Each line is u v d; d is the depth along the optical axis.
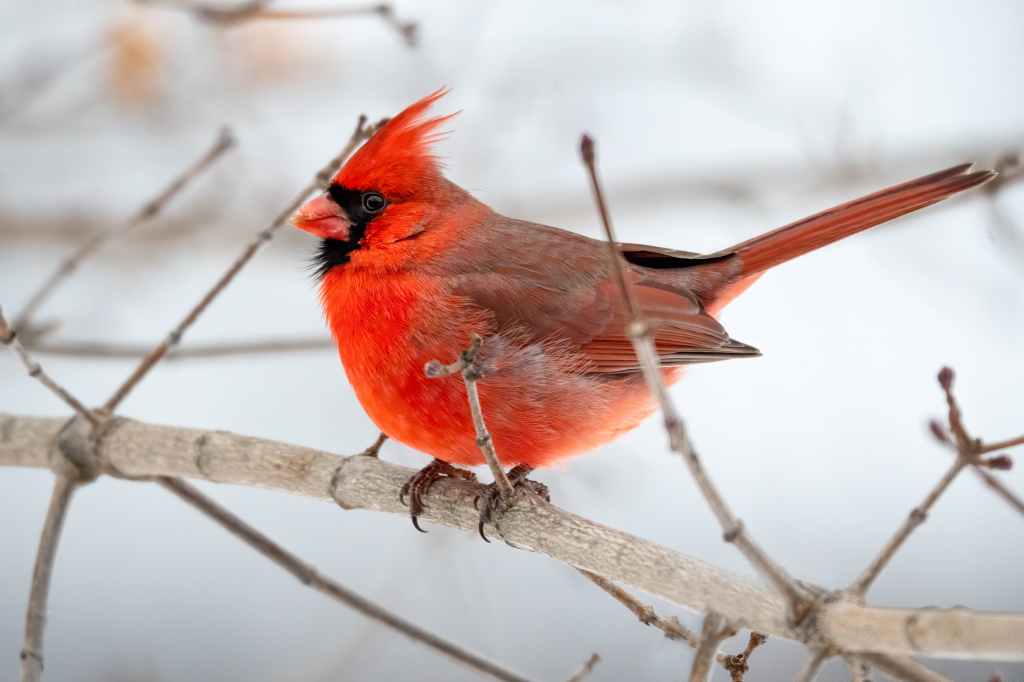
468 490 7.31
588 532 6.56
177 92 13.44
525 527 6.84
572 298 8.41
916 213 10.30
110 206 13.49
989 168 10.13
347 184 8.17
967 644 4.88
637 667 10.20
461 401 7.80
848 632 5.23
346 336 8.06
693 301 8.84
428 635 6.71
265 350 8.78
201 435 7.35
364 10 9.55
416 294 7.97
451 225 8.33
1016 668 9.91
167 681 10.48
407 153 8.20
